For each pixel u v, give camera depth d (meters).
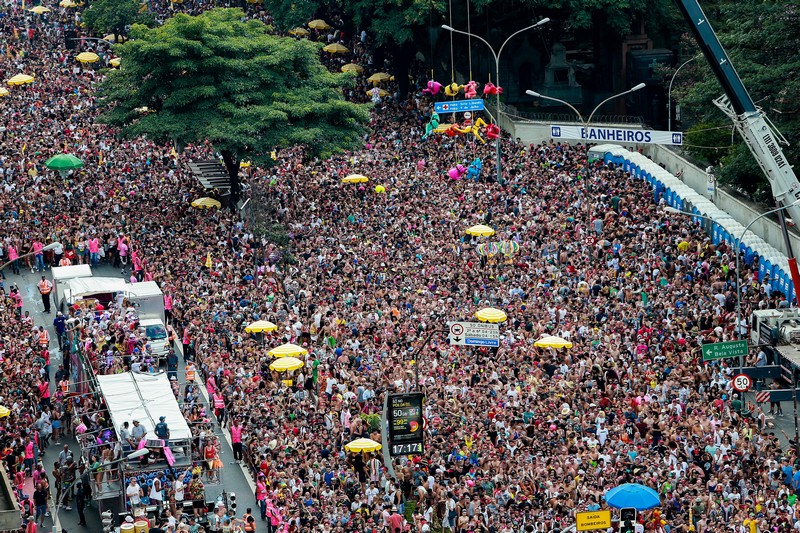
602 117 181.75
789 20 131.62
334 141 154.38
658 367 107.19
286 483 92.56
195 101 153.00
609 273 125.38
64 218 138.62
